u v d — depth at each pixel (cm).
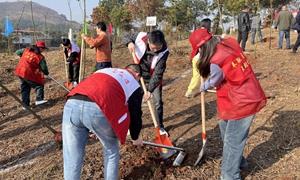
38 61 845
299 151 497
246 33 1360
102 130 371
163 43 520
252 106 400
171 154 489
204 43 399
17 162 571
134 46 540
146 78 547
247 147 521
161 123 571
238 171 427
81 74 786
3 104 923
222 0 1880
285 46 1559
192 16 2777
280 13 1410
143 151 518
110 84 370
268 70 996
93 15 2570
